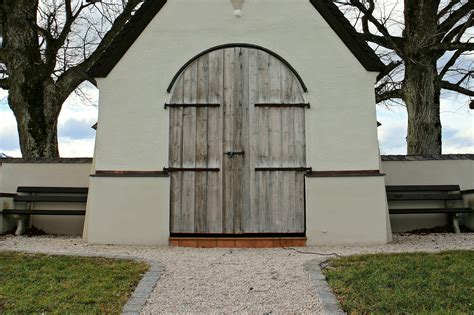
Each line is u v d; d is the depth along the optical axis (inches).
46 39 699.4
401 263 295.1
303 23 421.1
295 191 409.1
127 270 288.0
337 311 222.7
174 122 414.3
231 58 419.5
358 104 413.4
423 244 394.0
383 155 524.4
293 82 417.4
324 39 419.2
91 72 418.0
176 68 418.0
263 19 421.4
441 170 516.4
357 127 411.2
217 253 359.6
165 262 317.7
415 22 612.7
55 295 243.8
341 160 408.5
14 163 521.7
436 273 271.1
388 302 229.1
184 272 290.2
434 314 213.2
